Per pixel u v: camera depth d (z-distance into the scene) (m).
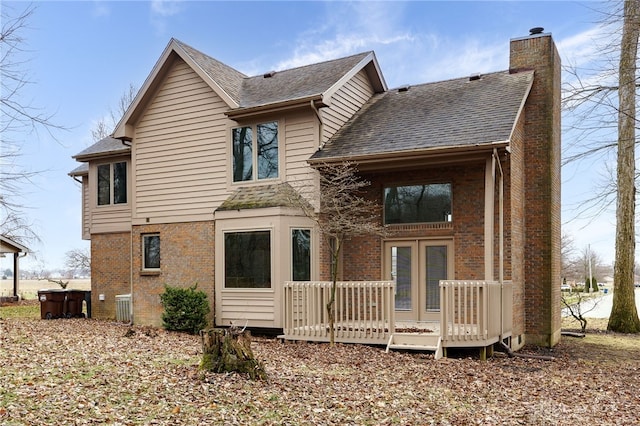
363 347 10.92
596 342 14.82
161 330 12.88
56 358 7.99
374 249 13.30
